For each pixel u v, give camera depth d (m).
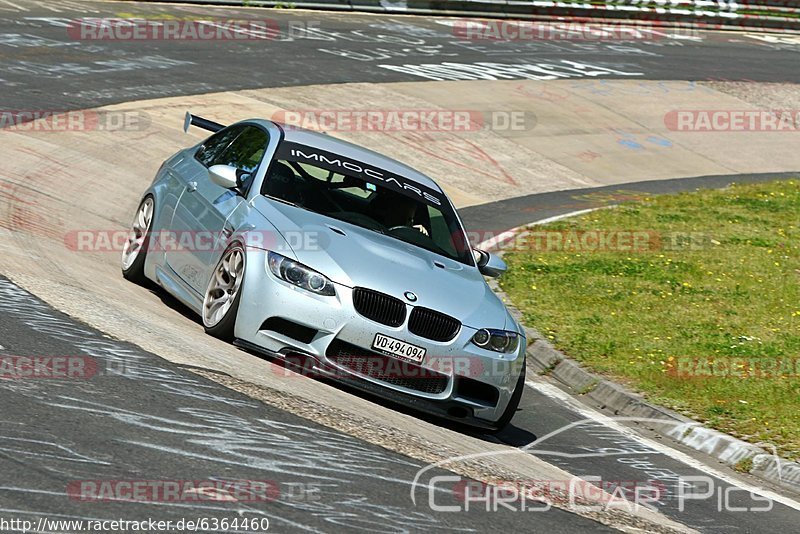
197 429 18.77
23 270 27.98
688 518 22.19
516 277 45.91
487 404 26.02
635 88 100.81
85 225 38.06
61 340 22.33
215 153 32.19
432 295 25.80
